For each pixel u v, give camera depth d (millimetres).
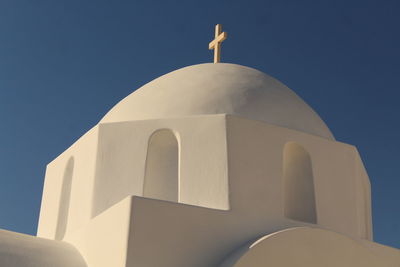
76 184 10828
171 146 10578
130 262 8258
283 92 12008
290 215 10727
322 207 10500
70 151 11562
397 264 10539
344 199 10773
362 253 9547
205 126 10164
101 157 10328
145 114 11070
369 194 12312
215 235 9055
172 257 8562
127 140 10359
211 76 11836
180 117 10336
